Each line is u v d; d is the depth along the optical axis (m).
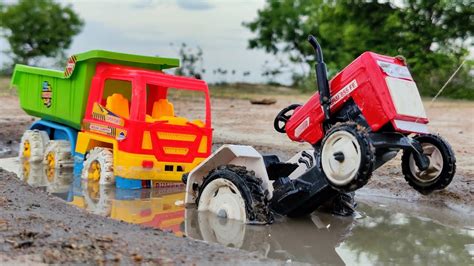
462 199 0.83
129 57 0.93
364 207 0.81
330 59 3.32
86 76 0.93
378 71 0.68
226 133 1.34
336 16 3.21
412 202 0.84
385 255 0.64
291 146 1.17
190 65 3.40
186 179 0.78
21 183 0.80
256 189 0.71
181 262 0.56
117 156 0.87
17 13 3.58
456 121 1.54
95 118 0.92
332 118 0.71
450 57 2.74
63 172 0.96
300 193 0.72
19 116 1.52
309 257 0.64
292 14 4.02
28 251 0.56
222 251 0.60
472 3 2.81
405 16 2.96
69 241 0.58
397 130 0.67
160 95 0.98
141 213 0.75
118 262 0.55
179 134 0.89
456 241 0.69
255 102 2.05
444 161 0.73
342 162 0.66
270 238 0.68
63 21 3.68
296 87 3.39
